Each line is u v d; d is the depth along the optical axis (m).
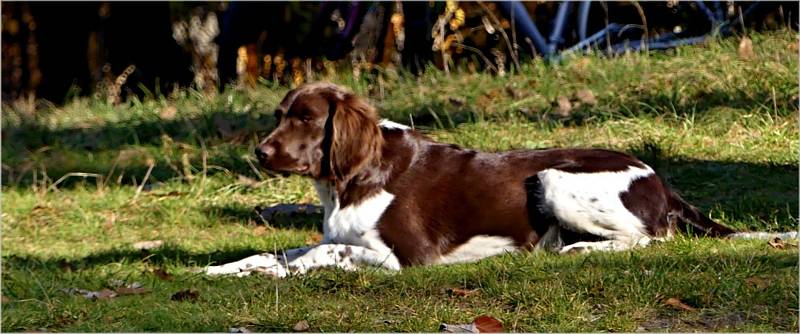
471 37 19.59
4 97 23.41
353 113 9.73
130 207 13.72
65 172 15.45
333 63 20.66
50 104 20.78
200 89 20.44
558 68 17.11
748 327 7.46
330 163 9.67
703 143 13.79
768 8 17.92
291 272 9.33
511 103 15.86
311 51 21.22
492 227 9.78
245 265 9.86
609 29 18.91
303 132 9.75
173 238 12.15
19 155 16.47
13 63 23.45
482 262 9.35
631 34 19.09
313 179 9.91
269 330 7.80
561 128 14.80
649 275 8.30
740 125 14.18
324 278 8.86
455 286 8.56
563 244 9.93
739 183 12.32
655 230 9.77
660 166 13.14
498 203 9.80
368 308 8.16
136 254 11.05
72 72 23.41
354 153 9.65
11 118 19.11
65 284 9.48
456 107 16.20
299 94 9.86
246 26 20.92
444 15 19.27
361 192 9.70
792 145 13.45
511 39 19.30
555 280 8.34
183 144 15.84
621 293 8.03
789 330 7.40
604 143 13.99
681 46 17.50
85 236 12.62
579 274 8.42
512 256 9.36
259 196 13.83
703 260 8.74
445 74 18.27
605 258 8.95
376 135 9.73
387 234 9.61
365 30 20.48
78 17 23.16
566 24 18.72
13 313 8.38
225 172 14.50
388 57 20.27
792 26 17.91
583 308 7.82
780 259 8.76
